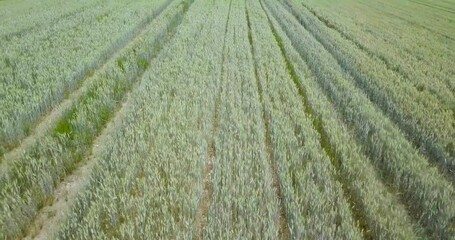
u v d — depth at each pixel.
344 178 5.61
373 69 11.50
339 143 6.41
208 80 9.39
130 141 6.27
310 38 15.98
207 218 4.54
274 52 12.96
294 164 5.74
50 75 9.12
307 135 6.79
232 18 19.91
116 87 9.17
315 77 10.55
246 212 4.54
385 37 17.52
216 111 8.24
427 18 25.56
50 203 5.16
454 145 6.78
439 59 13.88
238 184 5.01
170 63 10.77
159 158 5.63
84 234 4.09
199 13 20.23
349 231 4.30
